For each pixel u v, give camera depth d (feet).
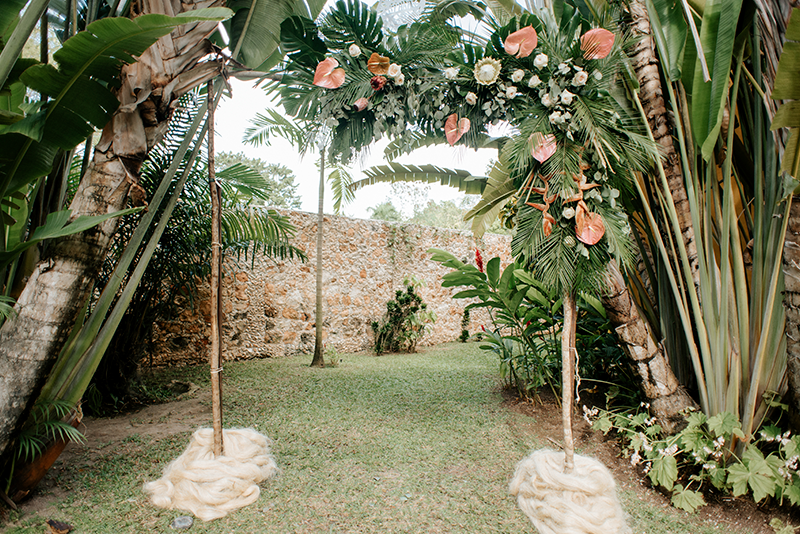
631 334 8.93
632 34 9.06
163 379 16.10
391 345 25.91
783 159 6.81
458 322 32.24
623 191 8.88
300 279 23.27
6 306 6.18
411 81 7.54
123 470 8.63
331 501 7.65
